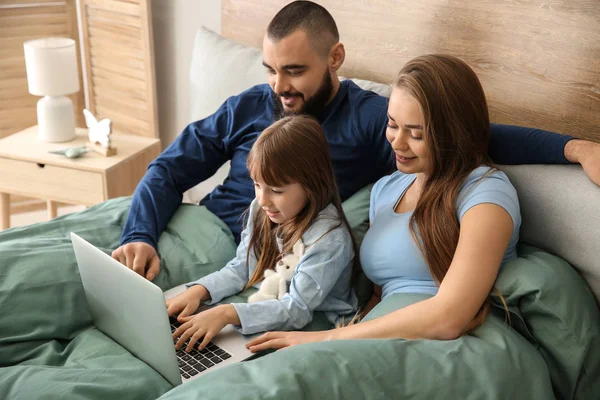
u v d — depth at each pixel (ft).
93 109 9.42
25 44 7.78
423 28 6.21
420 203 4.53
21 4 8.75
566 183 4.65
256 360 3.79
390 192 5.17
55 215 8.16
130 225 5.66
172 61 8.75
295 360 3.71
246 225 5.72
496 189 4.32
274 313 4.66
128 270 4.06
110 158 7.67
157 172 6.07
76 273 4.94
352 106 5.76
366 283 5.33
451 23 6.00
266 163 4.74
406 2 6.27
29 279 4.80
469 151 4.49
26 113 9.18
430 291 4.58
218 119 6.30
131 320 4.25
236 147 6.25
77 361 4.38
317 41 5.50
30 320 4.67
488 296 4.31
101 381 4.02
